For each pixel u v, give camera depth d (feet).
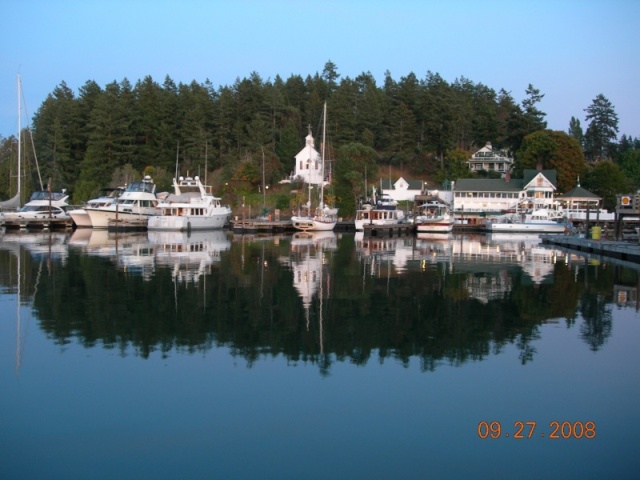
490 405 42.34
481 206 312.09
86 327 62.23
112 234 208.74
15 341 56.54
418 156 369.91
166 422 39.29
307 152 322.14
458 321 67.00
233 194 304.30
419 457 35.19
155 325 63.36
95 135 313.53
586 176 330.54
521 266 119.96
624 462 34.81
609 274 107.34
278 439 37.17
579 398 43.73
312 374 48.26
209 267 112.37
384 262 125.80
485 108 406.62
